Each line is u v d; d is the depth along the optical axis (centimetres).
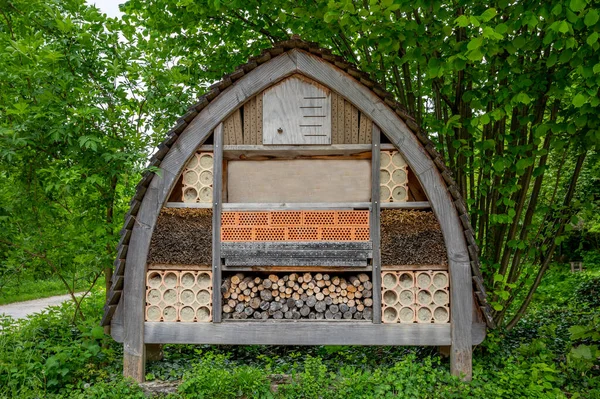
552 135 564
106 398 454
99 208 596
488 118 462
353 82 488
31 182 586
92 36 561
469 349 478
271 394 460
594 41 386
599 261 1196
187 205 498
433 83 611
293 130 493
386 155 497
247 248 492
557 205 575
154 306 497
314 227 495
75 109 484
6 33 575
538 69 494
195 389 467
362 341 488
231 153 505
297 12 551
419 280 491
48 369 469
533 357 535
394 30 482
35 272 646
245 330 492
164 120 620
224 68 721
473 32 480
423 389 457
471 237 477
